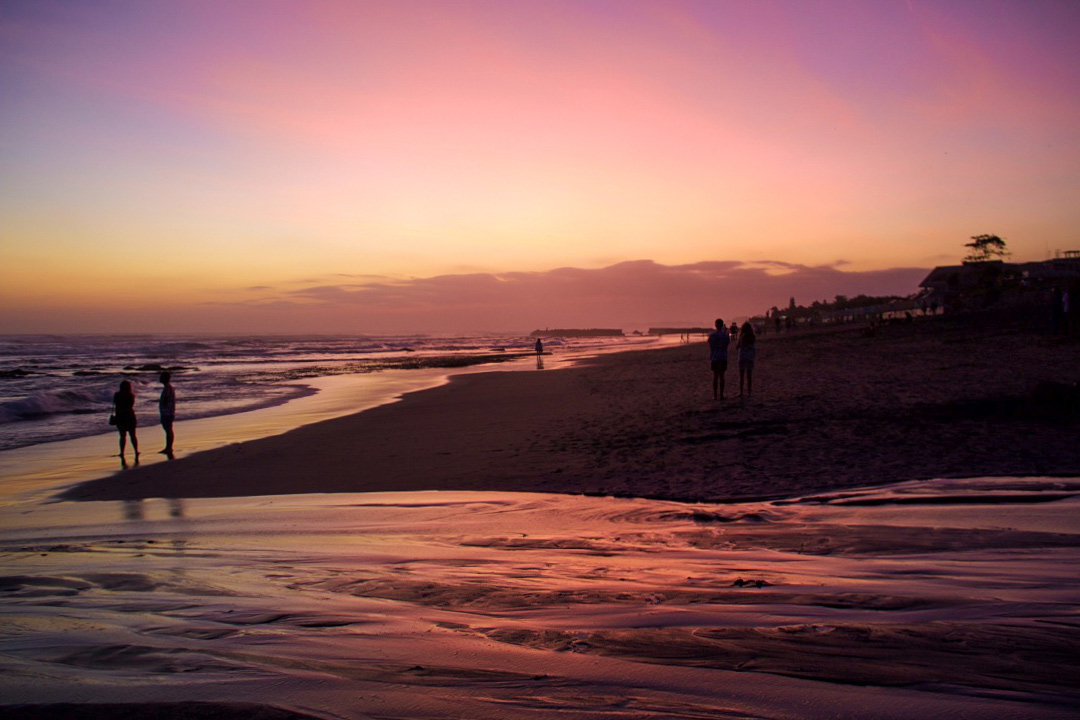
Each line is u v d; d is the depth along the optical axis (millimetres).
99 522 7469
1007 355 21125
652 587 3924
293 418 18844
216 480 10141
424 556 5078
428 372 42906
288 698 2553
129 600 4094
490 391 25547
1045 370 16266
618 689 2553
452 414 17906
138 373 46438
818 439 9805
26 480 10969
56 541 6457
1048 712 2234
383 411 19844
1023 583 3672
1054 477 6707
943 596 3488
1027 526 5023
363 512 7191
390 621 3498
